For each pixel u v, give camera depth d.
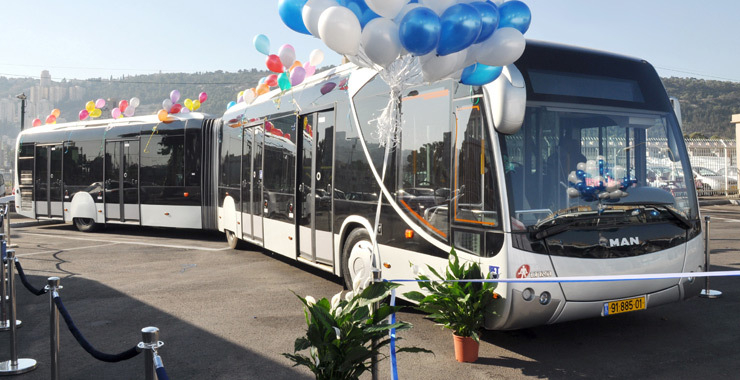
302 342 3.59
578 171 5.32
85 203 15.59
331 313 3.70
